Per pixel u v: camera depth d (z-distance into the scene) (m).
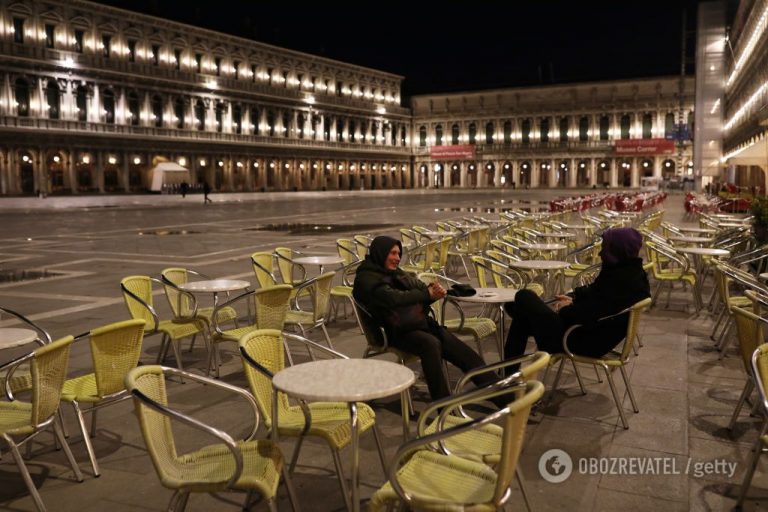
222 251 20.48
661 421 6.18
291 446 5.68
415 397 6.81
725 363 7.95
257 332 4.99
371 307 6.28
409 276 6.62
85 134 67.69
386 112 111.38
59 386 4.94
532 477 5.10
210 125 82.38
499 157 111.00
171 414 3.77
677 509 4.64
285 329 9.14
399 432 5.95
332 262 11.05
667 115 100.50
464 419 4.77
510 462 3.52
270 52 91.31
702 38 70.38
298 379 4.21
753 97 50.88
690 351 8.47
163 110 76.81
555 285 11.30
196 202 58.50
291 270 11.48
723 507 4.67
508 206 49.31
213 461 4.24
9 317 10.88
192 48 80.94
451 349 6.43
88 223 33.16
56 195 64.38
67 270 16.42
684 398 6.78
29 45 64.12
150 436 3.90
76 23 68.69
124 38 73.31
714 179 62.69
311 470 5.25
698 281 11.37
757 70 47.94
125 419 6.38
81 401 5.39
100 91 70.31
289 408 5.03
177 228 29.72
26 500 4.85
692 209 34.00
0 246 22.19
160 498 4.89
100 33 71.06
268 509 4.70
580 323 6.22
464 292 6.73
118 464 5.44
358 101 104.94
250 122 87.69
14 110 63.31
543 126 108.94
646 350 8.52
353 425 4.13
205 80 80.94
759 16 47.56
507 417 3.37
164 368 4.32
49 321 10.53
